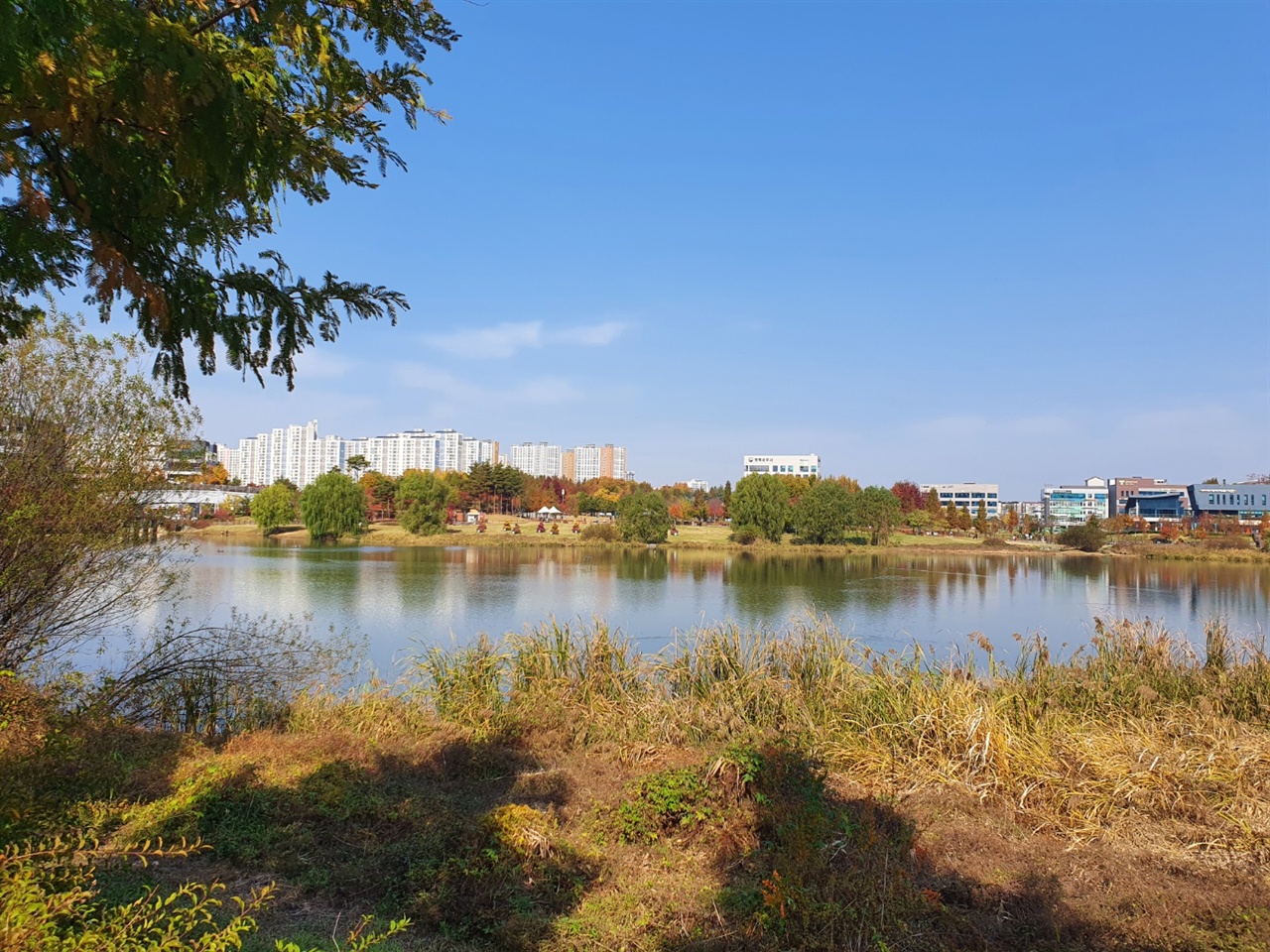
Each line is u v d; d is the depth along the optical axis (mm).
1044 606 27594
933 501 99312
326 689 9836
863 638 19719
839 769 7344
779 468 148375
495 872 4895
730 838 5402
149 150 3189
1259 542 67188
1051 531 89938
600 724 8711
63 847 3232
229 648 9859
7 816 3326
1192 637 19969
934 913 4523
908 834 5484
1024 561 55188
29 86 2625
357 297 4121
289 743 7555
